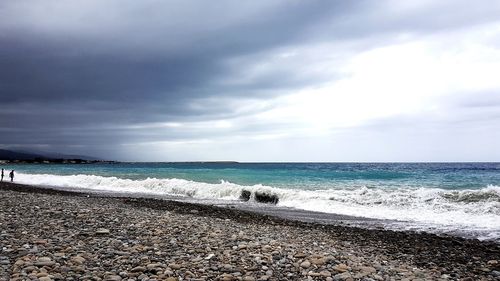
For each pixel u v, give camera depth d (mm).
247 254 10000
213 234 12578
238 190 34094
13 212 14961
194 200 32500
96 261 8695
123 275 7766
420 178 49594
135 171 83250
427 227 19281
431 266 11281
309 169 84125
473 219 21375
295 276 8438
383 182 44219
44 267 7898
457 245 14539
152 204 24344
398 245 14367
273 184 43562
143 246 10305
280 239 13250
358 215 23328
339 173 62156
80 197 27625
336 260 10039
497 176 51844
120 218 14727
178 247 10500
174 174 65875
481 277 10172
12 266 7898
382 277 8883
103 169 101125
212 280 7801
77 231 11859
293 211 25312
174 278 7629
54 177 57688
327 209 25703
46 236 10945
